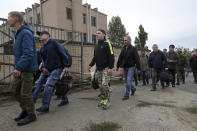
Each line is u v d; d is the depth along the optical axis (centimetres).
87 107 402
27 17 2512
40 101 485
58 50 362
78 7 2247
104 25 2720
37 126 290
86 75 1053
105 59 393
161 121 310
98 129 273
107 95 398
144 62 862
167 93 594
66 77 388
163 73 695
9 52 575
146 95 554
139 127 283
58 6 2088
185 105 431
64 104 429
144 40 2939
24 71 286
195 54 915
